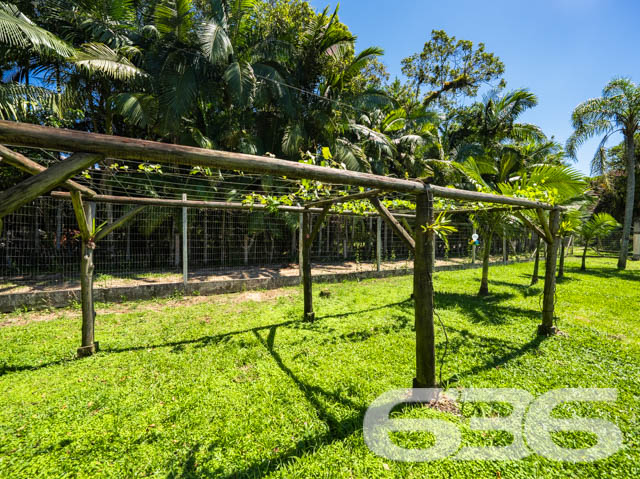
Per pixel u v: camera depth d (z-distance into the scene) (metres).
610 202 21.95
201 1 10.70
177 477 2.00
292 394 2.94
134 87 8.70
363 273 9.80
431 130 14.86
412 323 5.09
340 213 5.96
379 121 14.06
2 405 2.76
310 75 11.18
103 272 8.99
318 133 10.95
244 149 9.23
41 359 3.71
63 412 2.66
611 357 3.83
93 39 8.19
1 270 8.30
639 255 18.00
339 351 3.93
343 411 2.69
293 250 12.05
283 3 10.77
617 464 2.13
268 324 5.05
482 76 20.06
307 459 2.16
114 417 2.61
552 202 4.56
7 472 2.03
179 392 2.97
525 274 10.93
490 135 14.26
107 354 3.87
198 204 4.72
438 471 2.06
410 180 2.87
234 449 2.24
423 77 21.30
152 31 8.59
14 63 7.76
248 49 9.79
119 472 2.05
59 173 1.57
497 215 6.54
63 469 2.07
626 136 13.42
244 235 11.02
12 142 1.50
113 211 9.03
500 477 2.01
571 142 13.96
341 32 10.07
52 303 6.05
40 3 7.90
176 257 10.23
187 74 8.33
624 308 6.25
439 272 11.01
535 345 4.21
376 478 2.00
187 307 6.21
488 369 3.51
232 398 2.87
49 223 9.07
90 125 10.48
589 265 14.88
